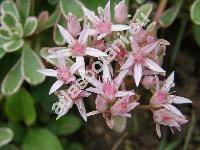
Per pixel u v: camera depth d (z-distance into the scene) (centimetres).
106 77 7
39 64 9
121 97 7
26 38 9
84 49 7
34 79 9
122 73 7
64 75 7
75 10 8
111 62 7
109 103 7
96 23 7
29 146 9
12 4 9
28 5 9
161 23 9
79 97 7
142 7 8
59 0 9
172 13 9
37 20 9
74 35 7
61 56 7
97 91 7
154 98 7
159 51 8
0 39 9
